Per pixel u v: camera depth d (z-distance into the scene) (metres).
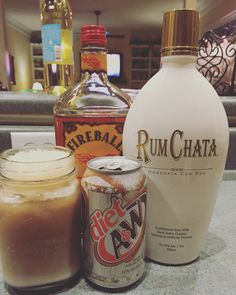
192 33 0.25
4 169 0.23
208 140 0.25
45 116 0.49
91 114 0.31
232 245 0.32
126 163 0.25
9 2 2.96
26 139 0.47
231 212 0.40
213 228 0.36
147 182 0.27
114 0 2.81
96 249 0.24
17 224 0.23
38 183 0.23
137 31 4.70
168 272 0.27
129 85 4.70
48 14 0.56
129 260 0.24
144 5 2.97
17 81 4.09
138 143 0.26
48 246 0.24
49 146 0.29
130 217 0.24
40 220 0.23
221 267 0.28
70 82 0.54
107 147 0.31
